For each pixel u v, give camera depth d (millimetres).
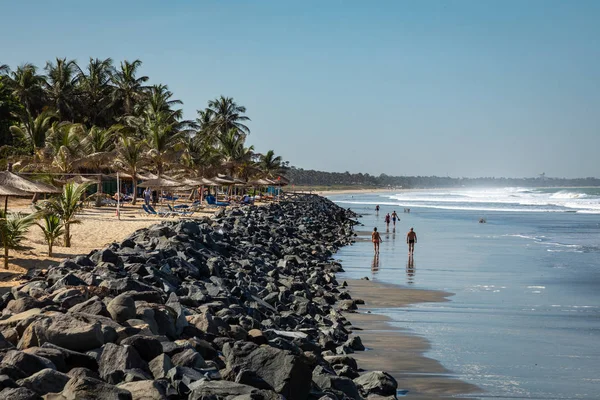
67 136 53344
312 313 18000
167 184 49781
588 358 14539
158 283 14891
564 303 21828
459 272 30219
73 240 25391
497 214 93188
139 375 7918
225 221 38812
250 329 12820
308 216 67375
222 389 8023
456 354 14656
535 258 36531
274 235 39812
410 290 24484
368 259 36156
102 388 6910
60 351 8023
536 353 14930
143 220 37719
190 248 21438
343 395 9734
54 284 12766
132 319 9891
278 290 19938
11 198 46844
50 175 41688
